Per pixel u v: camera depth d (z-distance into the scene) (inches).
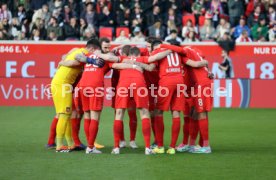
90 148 1111.0
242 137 1354.6
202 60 1116.5
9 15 2149.4
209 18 2108.8
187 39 2025.1
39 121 1610.5
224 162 1029.2
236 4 2161.7
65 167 977.5
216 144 1250.0
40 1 2186.3
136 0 2144.4
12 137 1323.8
